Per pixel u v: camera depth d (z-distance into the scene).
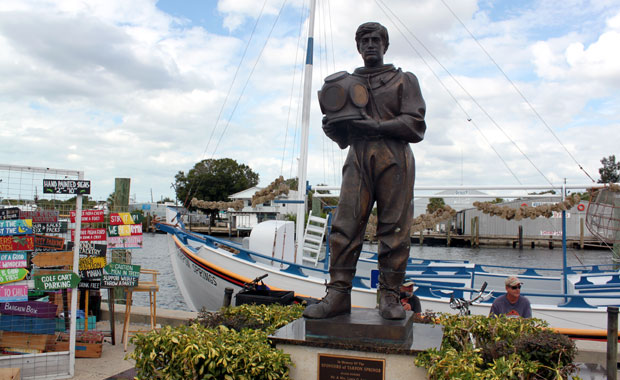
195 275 12.76
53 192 6.12
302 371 4.19
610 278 11.75
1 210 6.26
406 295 7.34
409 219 4.62
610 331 4.78
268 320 5.25
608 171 62.97
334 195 13.20
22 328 6.23
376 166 4.59
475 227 51.34
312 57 13.09
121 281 7.34
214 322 5.13
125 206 9.84
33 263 6.09
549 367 3.88
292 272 11.21
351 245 4.62
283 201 12.62
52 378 5.90
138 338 4.22
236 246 13.33
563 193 10.57
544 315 9.40
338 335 4.23
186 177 62.94
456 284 11.02
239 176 65.12
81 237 7.39
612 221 9.94
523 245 50.25
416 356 3.91
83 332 7.01
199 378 3.96
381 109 4.61
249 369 3.92
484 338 4.91
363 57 4.79
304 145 12.88
